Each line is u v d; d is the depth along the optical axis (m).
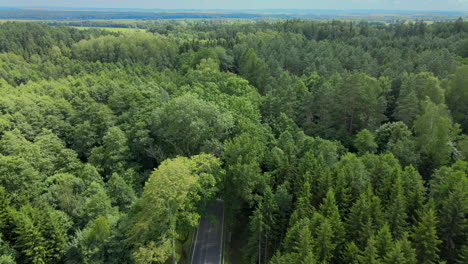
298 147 65.94
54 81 131.38
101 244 44.59
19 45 172.75
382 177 52.12
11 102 88.44
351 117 84.69
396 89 100.94
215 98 82.88
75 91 106.19
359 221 42.81
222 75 113.62
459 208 41.00
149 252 43.41
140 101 88.50
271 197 48.56
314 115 91.00
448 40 148.00
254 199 53.22
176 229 49.00
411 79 92.06
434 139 64.25
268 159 60.72
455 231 41.50
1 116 81.31
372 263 35.97
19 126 79.62
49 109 86.31
